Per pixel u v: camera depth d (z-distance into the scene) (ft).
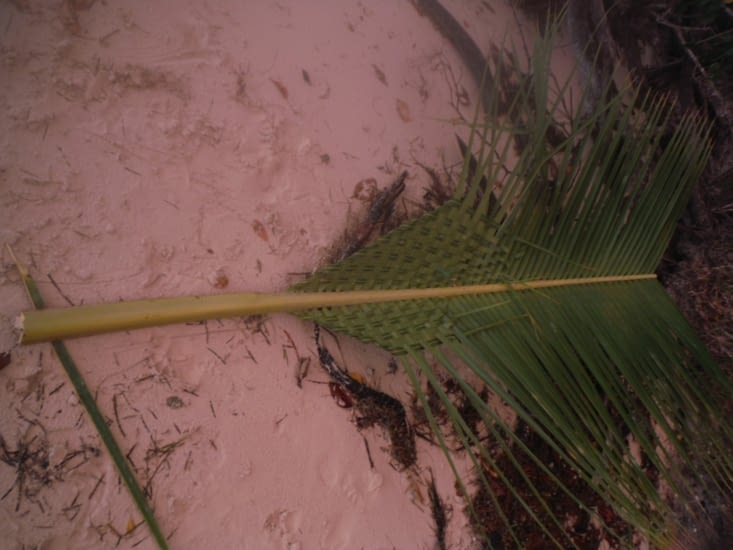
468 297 4.43
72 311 3.79
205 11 5.02
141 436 4.11
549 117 4.60
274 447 4.56
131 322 3.93
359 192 5.49
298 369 4.76
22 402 3.79
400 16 6.26
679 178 5.20
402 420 5.13
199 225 4.62
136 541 3.99
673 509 6.40
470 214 4.55
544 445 5.84
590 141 6.82
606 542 5.99
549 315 4.49
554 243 4.69
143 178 4.46
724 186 6.34
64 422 3.90
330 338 4.95
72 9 4.38
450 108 6.33
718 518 6.43
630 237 4.96
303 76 5.44
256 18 5.30
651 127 4.96
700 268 6.26
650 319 4.92
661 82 7.13
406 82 6.10
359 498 4.85
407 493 5.11
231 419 4.43
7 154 4.01
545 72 4.71
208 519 4.24
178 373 4.31
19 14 4.18
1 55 4.09
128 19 4.62
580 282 4.78
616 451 4.23
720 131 6.52
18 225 3.97
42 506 3.76
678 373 4.91
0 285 3.85
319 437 4.76
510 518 5.61
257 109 5.08
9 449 3.72
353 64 5.80
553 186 4.66
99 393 4.03
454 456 5.42
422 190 5.87
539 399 4.11
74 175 4.20
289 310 4.32
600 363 4.51
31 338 3.70
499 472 3.95
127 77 4.53
